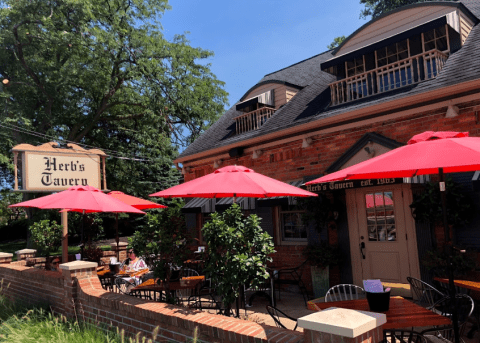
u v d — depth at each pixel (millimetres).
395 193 9086
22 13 21516
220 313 6836
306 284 10703
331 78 13484
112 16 23594
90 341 5344
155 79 24469
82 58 23406
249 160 12883
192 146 16141
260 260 5734
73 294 6938
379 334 3219
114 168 25766
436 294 7609
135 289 7953
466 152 4090
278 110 13406
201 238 14570
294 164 11344
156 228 6707
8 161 20641
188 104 24859
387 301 4699
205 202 12812
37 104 23656
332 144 10352
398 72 10477
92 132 26562
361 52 10406
